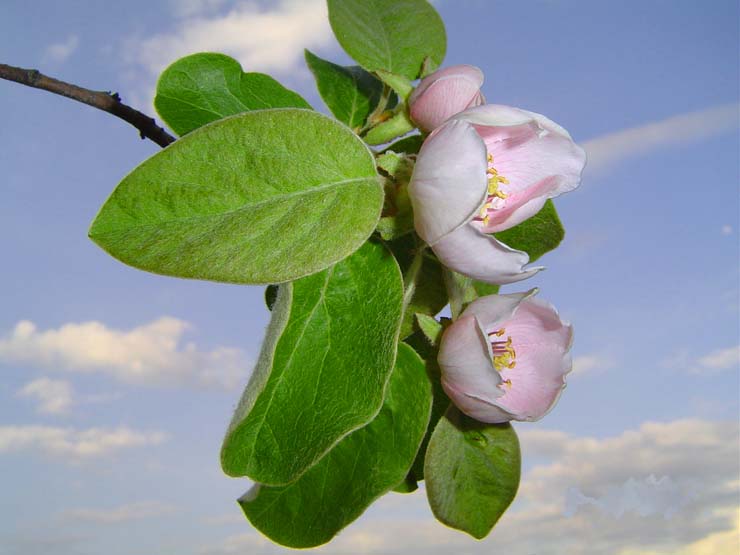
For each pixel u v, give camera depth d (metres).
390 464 0.19
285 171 0.17
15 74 0.21
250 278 0.16
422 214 0.17
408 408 0.19
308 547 0.20
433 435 0.21
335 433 0.17
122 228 0.16
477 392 0.19
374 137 0.21
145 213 0.16
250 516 0.20
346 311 0.19
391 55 0.26
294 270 0.16
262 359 0.17
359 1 0.26
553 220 0.24
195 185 0.16
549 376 0.21
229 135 0.16
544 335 0.21
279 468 0.18
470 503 0.22
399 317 0.18
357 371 0.18
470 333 0.19
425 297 0.21
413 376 0.20
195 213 0.16
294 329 0.18
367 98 0.25
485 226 0.19
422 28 0.26
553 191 0.19
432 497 0.21
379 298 0.18
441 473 0.21
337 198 0.17
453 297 0.20
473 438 0.22
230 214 0.16
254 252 0.16
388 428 0.20
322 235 0.17
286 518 0.20
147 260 0.15
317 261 0.16
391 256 0.19
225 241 0.16
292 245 0.16
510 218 0.19
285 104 0.22
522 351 0.22
